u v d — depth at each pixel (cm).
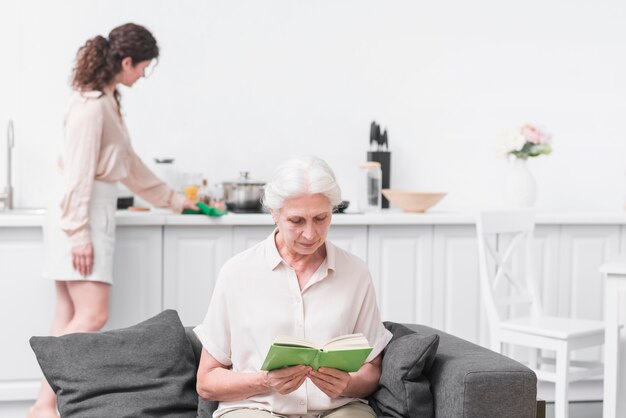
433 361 226
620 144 467
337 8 443
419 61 451
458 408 211
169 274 384
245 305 221
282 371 202
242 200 398
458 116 455
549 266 414
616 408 311
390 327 255
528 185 421
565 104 463
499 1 456
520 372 213
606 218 413
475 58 455
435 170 455
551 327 340
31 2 417
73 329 344
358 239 398
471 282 409
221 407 223
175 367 240
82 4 421
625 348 314
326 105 444
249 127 438
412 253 403
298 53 440
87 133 334
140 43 342
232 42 434
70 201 336
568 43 462
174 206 386
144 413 227
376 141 448
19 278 370
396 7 448
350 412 219
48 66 420
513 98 459
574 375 336
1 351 371
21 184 420
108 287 352
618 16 465
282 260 222
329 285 224
